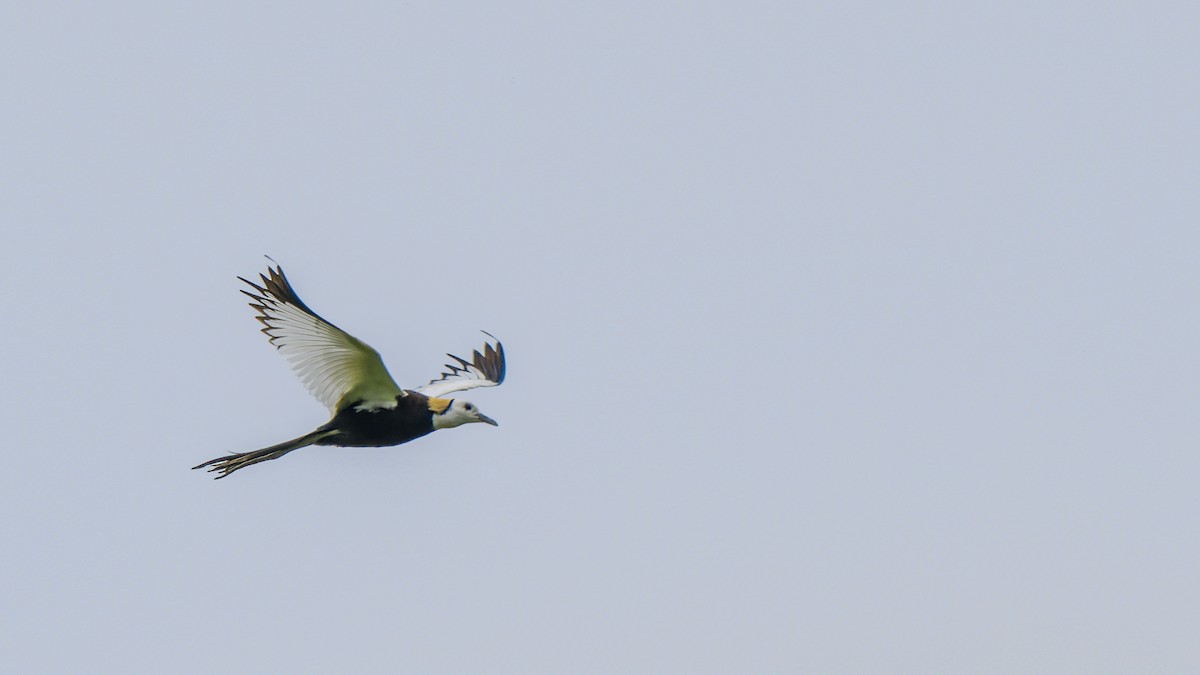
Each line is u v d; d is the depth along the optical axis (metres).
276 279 16.19
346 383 16.67
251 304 16.34
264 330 16.44
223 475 16.75
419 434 17.12
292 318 16.27
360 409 16.84
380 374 16.61
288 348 16.50
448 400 17.17
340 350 16.31
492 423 17.19
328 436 17.00
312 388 16.61
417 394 17.19
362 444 17.17
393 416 16.92
